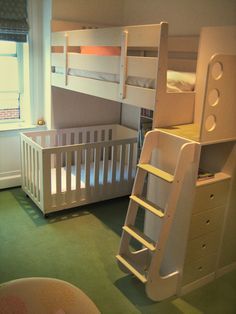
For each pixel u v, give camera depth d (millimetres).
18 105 3729
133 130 3826
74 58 2918
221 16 2629
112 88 2469
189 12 2908
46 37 3453
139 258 2316
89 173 3191
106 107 4008
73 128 3785
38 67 3648
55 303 1254
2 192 3625
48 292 1270
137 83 2246
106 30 2422
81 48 3070
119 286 2227
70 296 1272
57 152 2938
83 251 2598
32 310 1224
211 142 1972
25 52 3551
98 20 3584
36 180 3119
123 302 2086
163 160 2158
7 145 3615
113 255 2561
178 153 2035
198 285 2289
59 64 3195
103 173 3305
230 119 2025
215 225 2236
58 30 3334
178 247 2152
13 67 3564
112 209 3336
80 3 3418
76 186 3148
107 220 3104
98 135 3982
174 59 2904
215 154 2271
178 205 2107
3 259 2447
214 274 2375
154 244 2016
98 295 2131
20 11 3332
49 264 2414
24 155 3332
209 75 1831
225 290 2266
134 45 2186
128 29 2213
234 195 2275
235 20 2531
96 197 3328
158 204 2283
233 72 1927
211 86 1859
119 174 3441
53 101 3617
